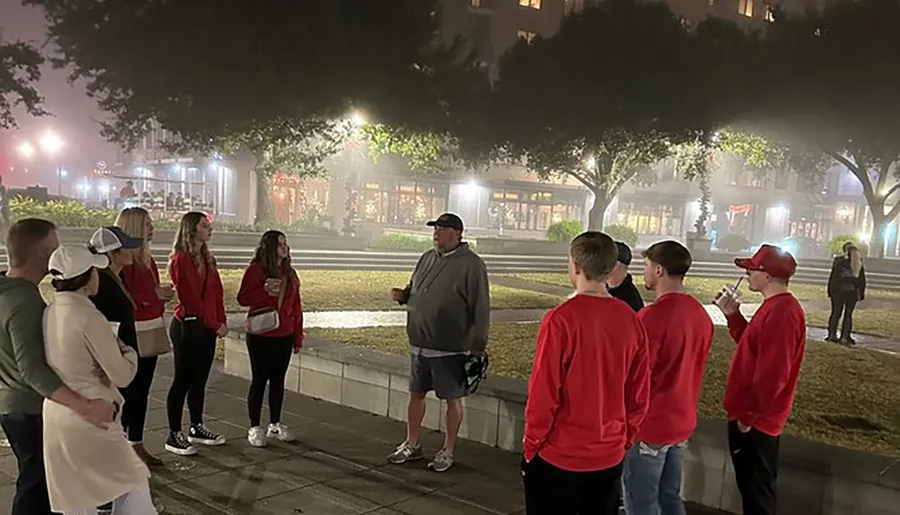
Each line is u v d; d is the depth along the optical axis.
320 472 5.02
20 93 24.98
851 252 12.27
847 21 25.22
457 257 5.05
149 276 4.77
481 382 5.88
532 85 25.86
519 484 4.94
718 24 26.31
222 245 23.06
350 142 30.02
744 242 36.50
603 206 29.12
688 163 31.53
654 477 3.42
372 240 28.12
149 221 4.80
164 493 4.51
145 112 22.55
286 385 7.26
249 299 5.42
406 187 40.81
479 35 41.38
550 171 29.41
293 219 39.22
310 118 23.83
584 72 25.12
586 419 2.86
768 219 51.22
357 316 12.21
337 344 7.28
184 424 5.96
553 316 2.88
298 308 5.65
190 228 5.16
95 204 45.41
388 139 26.27
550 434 2.90
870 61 24.25
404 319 12.05
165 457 5.14
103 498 3.12
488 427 5.74
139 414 4.84
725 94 24.89
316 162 27.44
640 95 24.53
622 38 25.02
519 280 21.36
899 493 3.90
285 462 5.19
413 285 5.29
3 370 3.20
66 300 3.11
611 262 2.94
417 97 24.92
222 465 5.07
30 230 3.23
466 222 42.34
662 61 24.77
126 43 21.09
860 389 8.05
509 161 35.12
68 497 3.08
